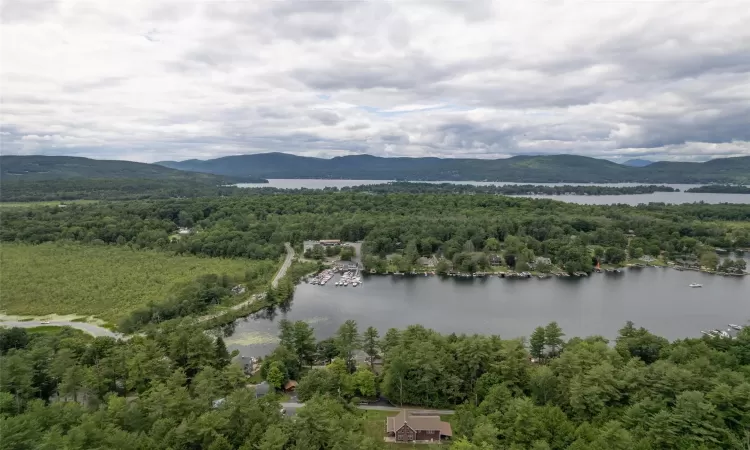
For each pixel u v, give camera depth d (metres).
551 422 82.88
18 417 73.56
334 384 110.00
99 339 128.25
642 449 72.69
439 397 109.25
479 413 93.44
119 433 73.44
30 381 97.75
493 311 195.62
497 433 80.69
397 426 92.62
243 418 83.44
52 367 106.38
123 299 189.25
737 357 114.69
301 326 136.25
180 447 76.19
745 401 82.88
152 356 115.00
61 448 67.06
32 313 175.88
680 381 91.69
